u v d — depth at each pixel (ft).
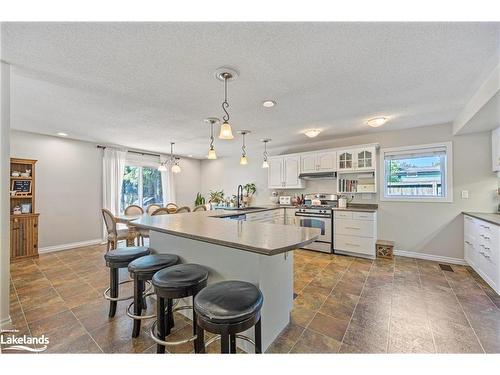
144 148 18.10
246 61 5.85
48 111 9.51
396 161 13.28
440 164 12.06
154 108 9.18
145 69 6.23
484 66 6.11
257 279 5.22
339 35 4.86
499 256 7.76
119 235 12.26
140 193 18.99
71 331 5.99
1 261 6.00
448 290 8.36
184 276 5.02
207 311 3.73
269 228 6.48
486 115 8.23
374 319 6.56
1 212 5.95
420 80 6.89
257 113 9.80
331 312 6.95
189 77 6.66
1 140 5.90
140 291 5.83
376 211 12.99
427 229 12.19
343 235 13.15
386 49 5.34
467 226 10.75
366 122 11.26
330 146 15.60
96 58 5.71
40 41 5.02
